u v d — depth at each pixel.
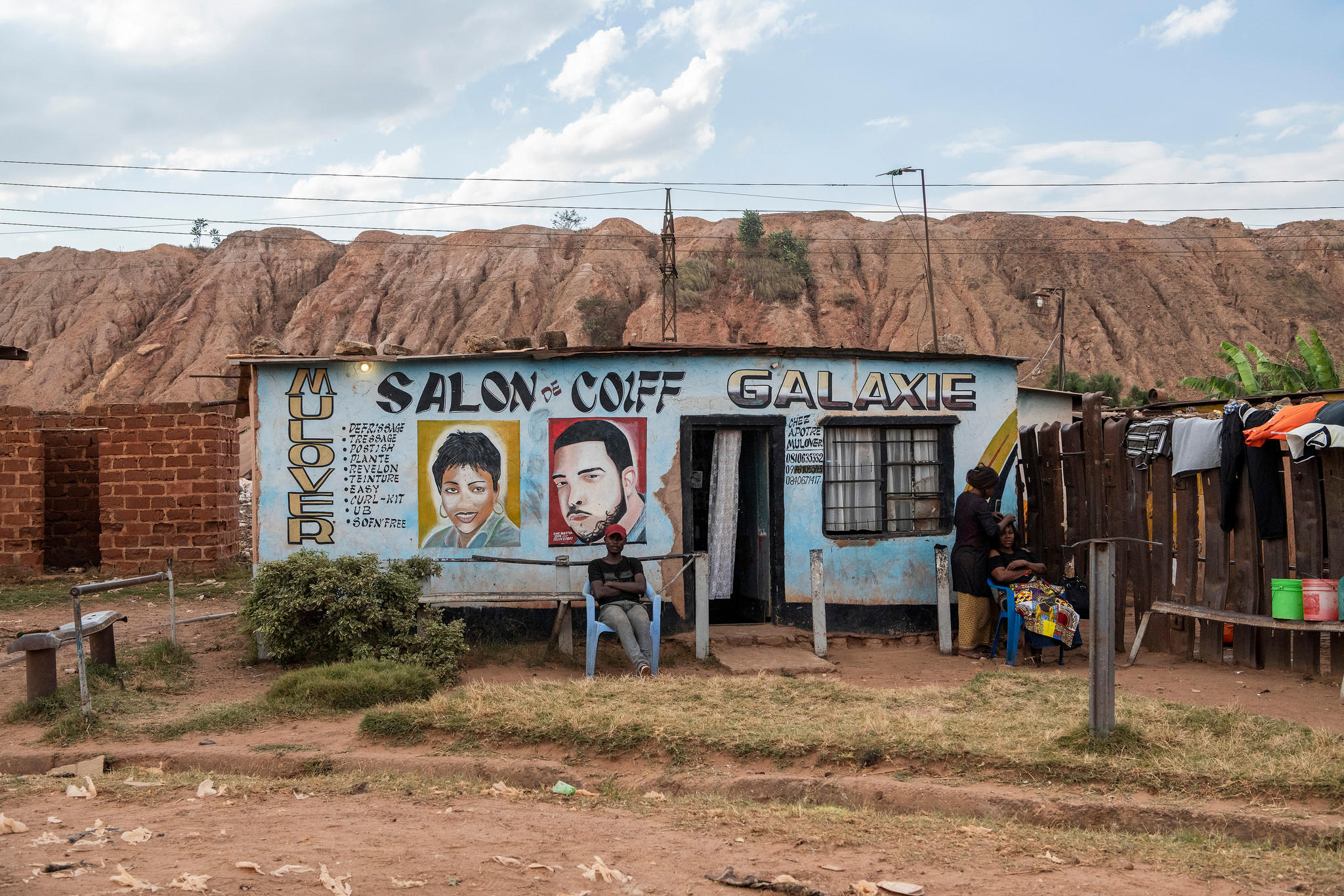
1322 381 19.56
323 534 10.08
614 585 8.84
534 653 9.48
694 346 10.41
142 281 121.50
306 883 3.76
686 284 104.25
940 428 11.16
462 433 10.17
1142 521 9.63
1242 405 8.53
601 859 4.22
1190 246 122.44
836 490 10.84
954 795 5.13
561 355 10.08
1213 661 8.85
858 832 4.66
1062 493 10.95
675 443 10.38
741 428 10.62
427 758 6.07
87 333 113.50
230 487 17.28
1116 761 5.37
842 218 135.38
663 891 3.83
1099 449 10.16
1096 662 5.70
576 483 10.25
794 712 6.67
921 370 11.02
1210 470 8.88
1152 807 4.85
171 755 6.24
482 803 5.26
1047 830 4.72
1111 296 111.25
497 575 10.15
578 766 5.97
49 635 7.32
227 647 10.04
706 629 9.36
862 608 10.62
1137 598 9.73
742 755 5.87
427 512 10.13
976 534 9.86
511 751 6.24
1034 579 9.38
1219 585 8.79
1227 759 5.34
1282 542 8.25
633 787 5.61
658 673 8.66
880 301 108.94
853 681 8.55
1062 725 6.04
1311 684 7.89
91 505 18.12
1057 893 3.82
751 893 3.85
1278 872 4.04
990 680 7.88
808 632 10.30
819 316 104.94
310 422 10.09
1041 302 36.09
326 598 8.64
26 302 119.44
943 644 10.04
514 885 3.83
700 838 4.60
